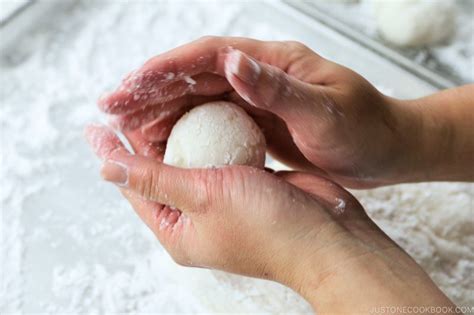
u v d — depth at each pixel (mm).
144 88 348
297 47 353
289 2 506
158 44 512
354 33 489
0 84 482
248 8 529
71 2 529
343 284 314
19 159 449
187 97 367
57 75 490
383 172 373
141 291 399
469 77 467
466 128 372
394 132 360
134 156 335
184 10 532
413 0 478
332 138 343
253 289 384
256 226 325
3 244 416
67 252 414
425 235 409
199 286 392
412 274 317
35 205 432
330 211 336
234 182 327
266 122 386
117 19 525
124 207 433
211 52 347
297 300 377
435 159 375
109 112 353
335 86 344
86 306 394
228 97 374
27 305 394
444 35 481
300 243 323
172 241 347
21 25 501
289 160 403
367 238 329
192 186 328
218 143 349
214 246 334
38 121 466
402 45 482
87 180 445
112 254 414
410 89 478
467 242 410
